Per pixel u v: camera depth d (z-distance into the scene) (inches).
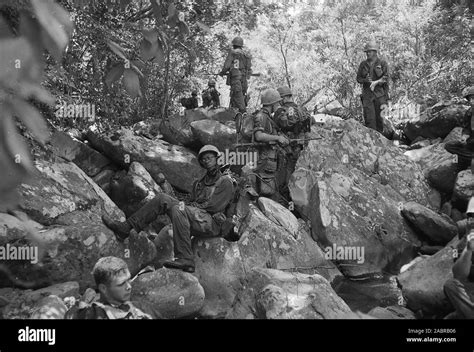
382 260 289.3
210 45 498.0
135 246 226.5
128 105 394.0
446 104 414.0
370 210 303.4
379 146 363.6
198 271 230.1
